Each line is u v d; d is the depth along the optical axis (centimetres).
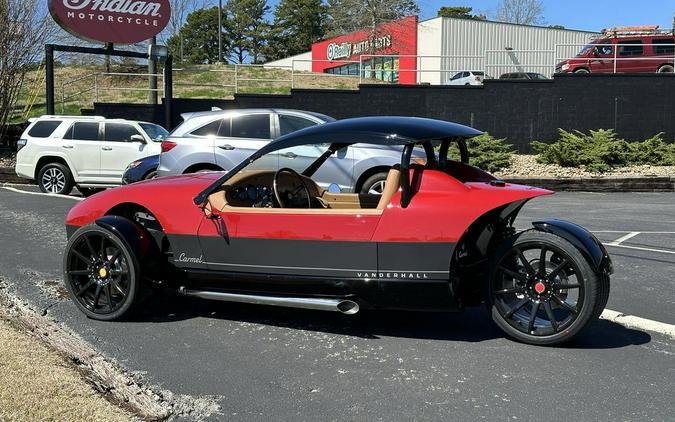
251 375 420
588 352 459
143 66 3300
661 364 436
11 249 809
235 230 496
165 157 1015
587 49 2383
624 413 362
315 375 420
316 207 563
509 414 362
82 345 470
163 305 579
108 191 569
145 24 1952
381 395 388
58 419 333
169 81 2041
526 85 2062
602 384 402
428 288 457
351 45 4581
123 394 387
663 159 1820
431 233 449
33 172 1435
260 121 1009
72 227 560
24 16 1967
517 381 407
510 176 1669
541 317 482
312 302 479
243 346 476
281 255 485
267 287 498
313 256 476
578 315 449
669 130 2050
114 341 484
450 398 383
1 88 1966
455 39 3872
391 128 477
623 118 2053
